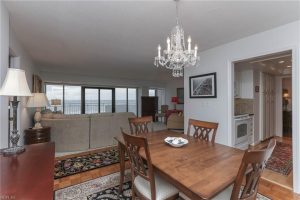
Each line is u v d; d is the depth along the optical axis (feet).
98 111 25.50
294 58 7.40
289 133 18.56
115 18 7.24
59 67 18.39
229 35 9.07
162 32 8.75
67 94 23.22
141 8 6.41
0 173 3.25
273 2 6.02
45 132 11.27
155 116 28.84
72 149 12.42
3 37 6.04
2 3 5.91
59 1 5.97
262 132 15.89
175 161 4.65
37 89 15.97
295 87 7.33
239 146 12.59
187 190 3.46
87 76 23.80
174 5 6.18
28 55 12.75
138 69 19.83
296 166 7.25
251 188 3.91
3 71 6.03
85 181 7.92
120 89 27.78
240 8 6.40
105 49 11.76
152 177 4.41
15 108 5.02
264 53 8.52
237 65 13.78
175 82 30.17
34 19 7.34
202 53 11.94
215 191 3.21
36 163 3.74
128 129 14.43
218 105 10.89
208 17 7.11
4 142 6.17
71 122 12.39
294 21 7.45
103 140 13.50
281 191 7.24
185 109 13.32
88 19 7.34
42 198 2.48
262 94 16.11
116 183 7.78
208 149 5.69
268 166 9.73
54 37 9.45
